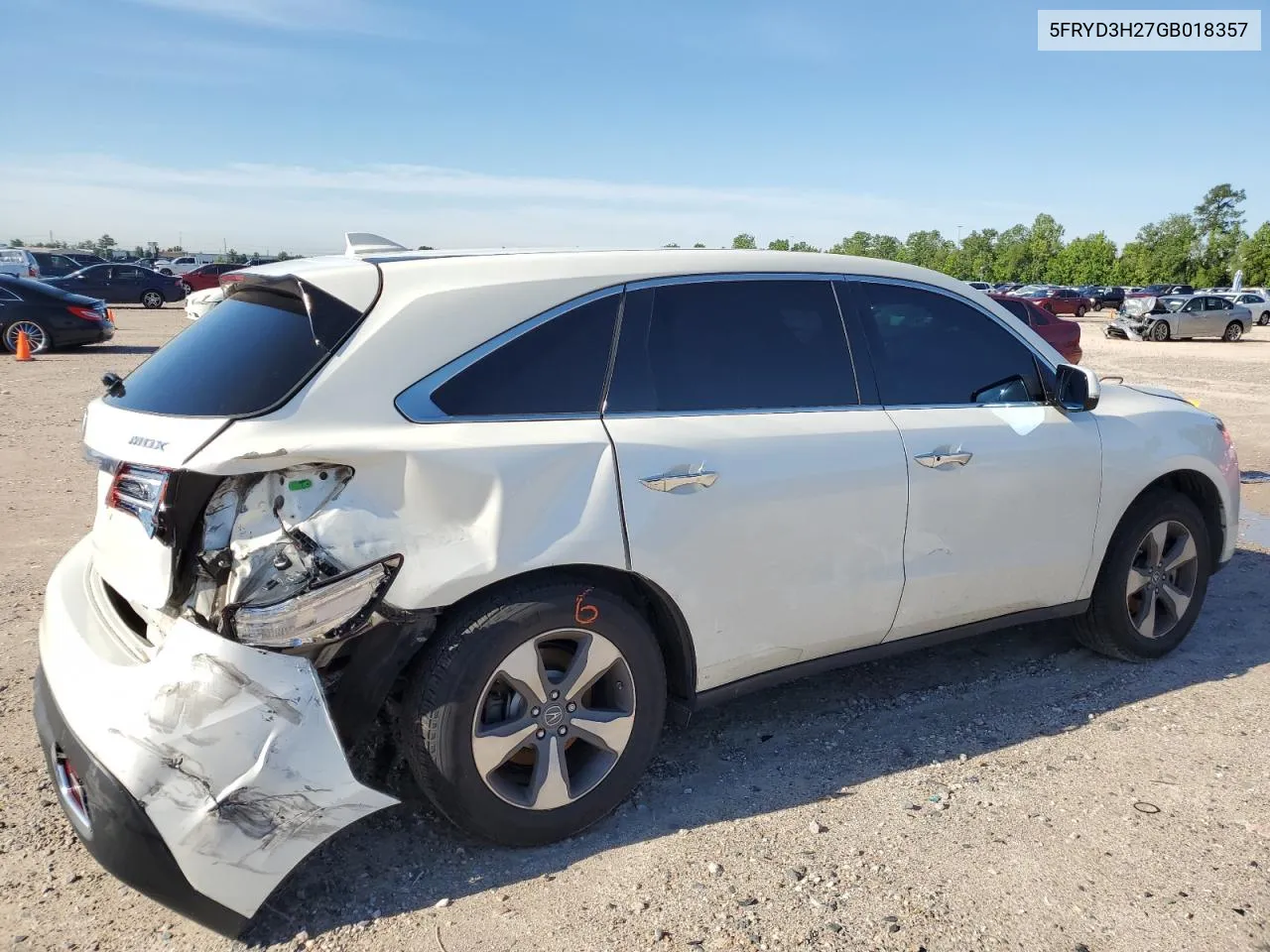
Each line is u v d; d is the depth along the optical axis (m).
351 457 2.51
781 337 3.34
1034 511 3.79
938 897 2.65
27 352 16.45
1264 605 5.16
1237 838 2.94
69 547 5.88
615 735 2.95
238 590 2.39
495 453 2.68
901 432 3.44
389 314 2.67
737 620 3.15
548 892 2.69
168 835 2.30
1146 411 4.26
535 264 2.95
